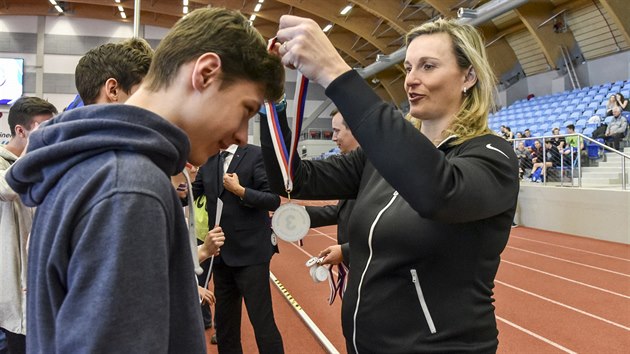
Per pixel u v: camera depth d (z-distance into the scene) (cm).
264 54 76
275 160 136
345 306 124
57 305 58
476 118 112
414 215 107
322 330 349
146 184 59
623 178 710
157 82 73
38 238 63
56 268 58
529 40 1438
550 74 1396
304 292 446
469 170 91
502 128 1039
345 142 226
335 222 228
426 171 80
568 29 1315
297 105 114
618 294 429
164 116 72
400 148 80
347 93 82
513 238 729
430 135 125
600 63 1252
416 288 108
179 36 72
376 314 112
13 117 214
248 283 229
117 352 53
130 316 54
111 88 131
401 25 1433
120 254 54
